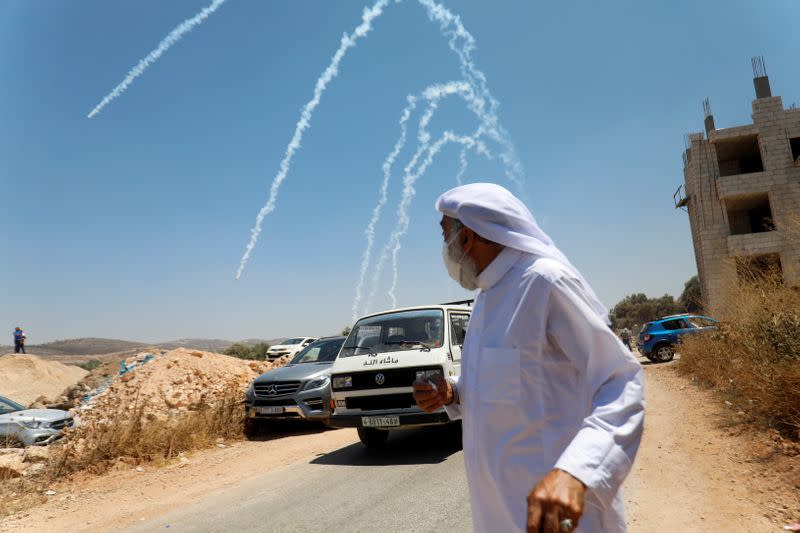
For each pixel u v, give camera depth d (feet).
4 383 76.43
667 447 21.86
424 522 16.14
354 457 26.94
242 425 36.73
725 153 105.29
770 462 17.33
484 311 5.47
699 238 101.50
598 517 4.78
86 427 33.53
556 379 5.09
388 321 28.19
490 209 5.56
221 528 17.35
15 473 27.12
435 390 6.13
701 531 13.26
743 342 27.96
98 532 18.40
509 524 4.95
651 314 201.57
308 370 35.81
